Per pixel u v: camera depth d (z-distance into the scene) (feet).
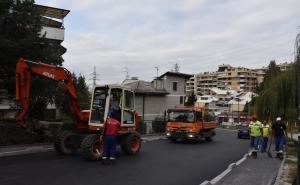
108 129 52.54
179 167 51.75
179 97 220.64
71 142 60.39
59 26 125.29
